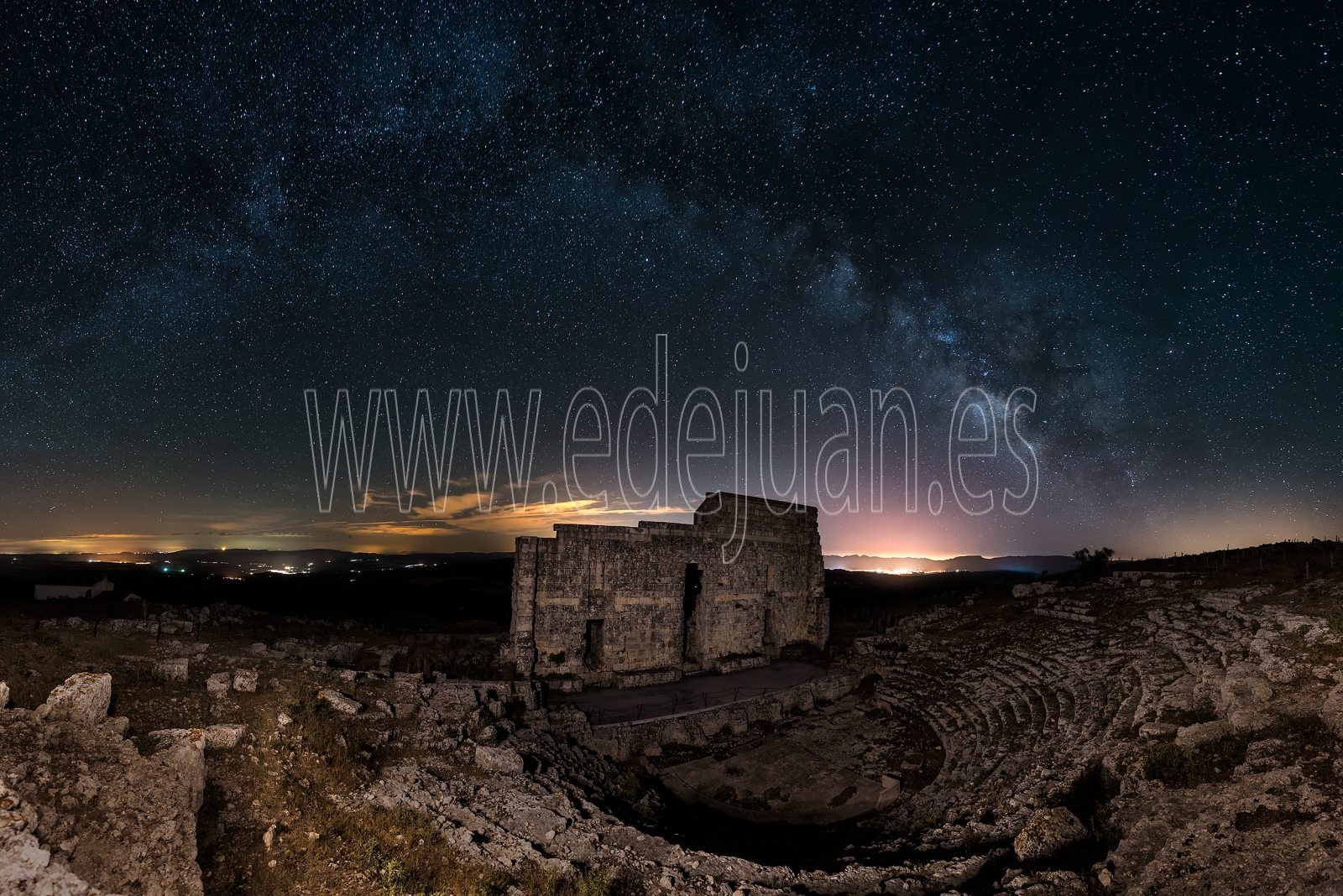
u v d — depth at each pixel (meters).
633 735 28.84
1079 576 50.00
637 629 38.91
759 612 45.38
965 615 46.59
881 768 28.30
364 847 14.31
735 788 26.14
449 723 23.44
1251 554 43.84
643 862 16.66
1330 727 15.05
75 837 11.34
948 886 15.48
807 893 15.94
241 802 15.01
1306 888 10.32
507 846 16.12
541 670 35.44
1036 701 28.45
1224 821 13.03
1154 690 22.66
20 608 30.19
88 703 15.44
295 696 21.44
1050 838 15.29
